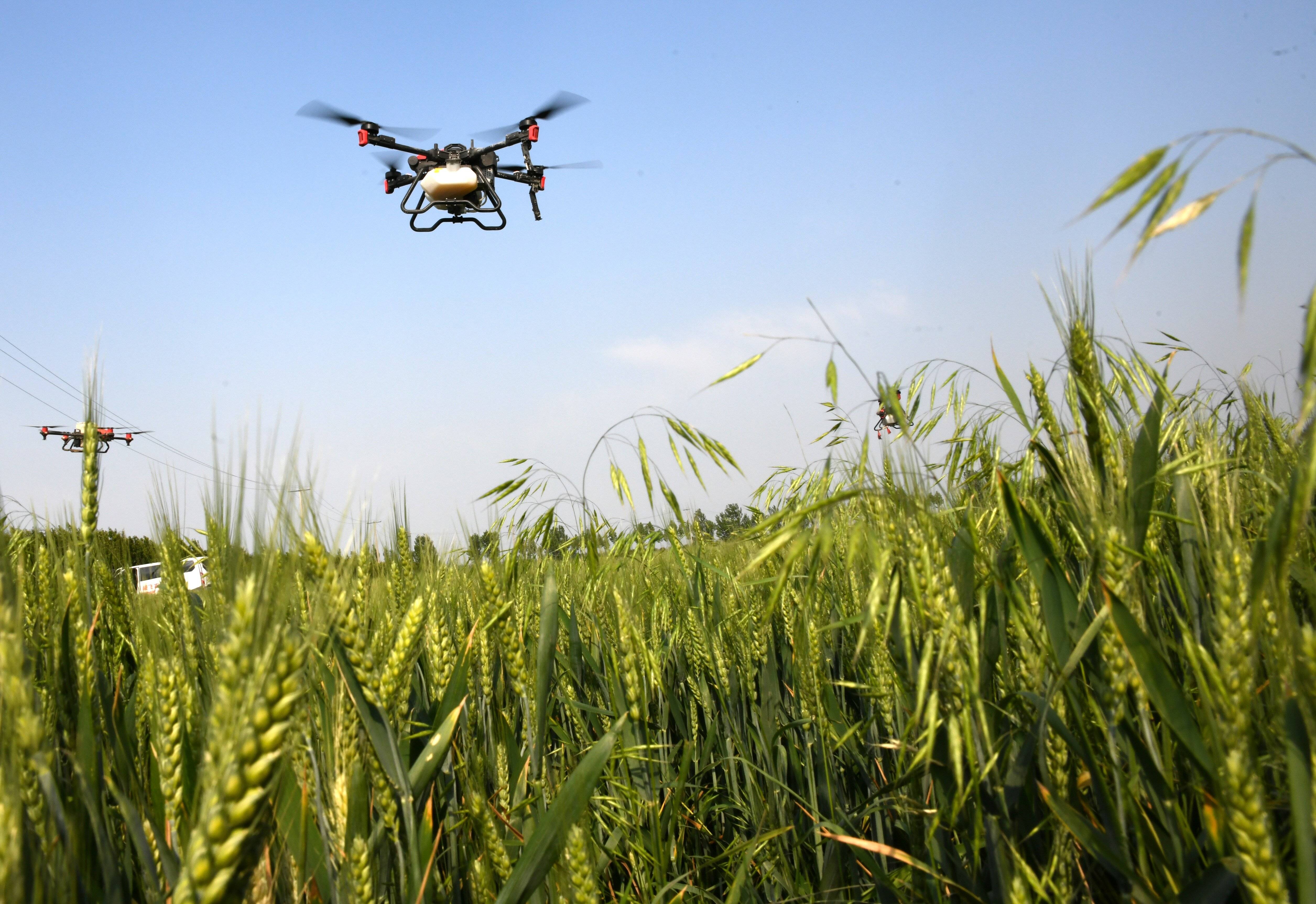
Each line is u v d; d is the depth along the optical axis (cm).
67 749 53
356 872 49
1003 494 52
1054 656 51
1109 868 49
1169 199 32
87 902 45
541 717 67
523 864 53
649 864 73
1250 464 69
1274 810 51
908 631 52
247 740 36
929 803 60
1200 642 55
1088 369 56
